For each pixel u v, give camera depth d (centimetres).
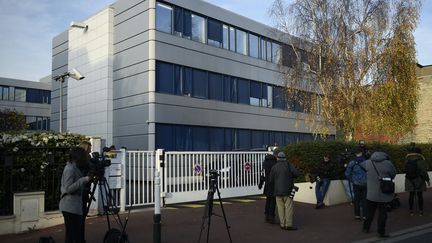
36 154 1070
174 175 1429
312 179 1405
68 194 663
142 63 2578
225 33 3072
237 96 3128
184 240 873
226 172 1619
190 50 2767
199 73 2833
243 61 3194
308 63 2169
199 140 2792
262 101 3356
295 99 2297
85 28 3098
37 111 5938
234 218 1141
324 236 935
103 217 1131
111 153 1136
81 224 680
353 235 948
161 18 2608
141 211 1240
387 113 2042
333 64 2084
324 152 1442
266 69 3403
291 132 3619
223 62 3016
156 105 2519
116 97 2794
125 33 2738
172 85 2638
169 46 2630
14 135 1052
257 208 1312
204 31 2892
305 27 2177
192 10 2803
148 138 2497
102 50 2886
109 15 2842
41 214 1028
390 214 1258
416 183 1230
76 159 677
